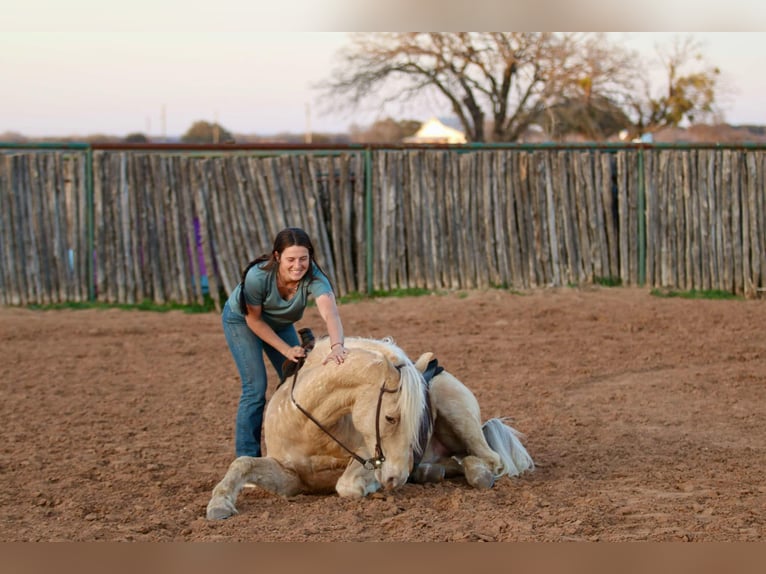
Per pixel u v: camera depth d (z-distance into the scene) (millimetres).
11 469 7512
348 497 6383
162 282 16609
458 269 17328
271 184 16578
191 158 16500
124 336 14312
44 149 17047
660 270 17625
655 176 17516
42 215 16391
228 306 6941
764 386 10789
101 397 10508
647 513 6148
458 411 6938
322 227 16859
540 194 17359
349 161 17000
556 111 33344
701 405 9906
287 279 6504
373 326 14742
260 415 7012
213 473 7492
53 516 6223
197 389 10953
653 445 8266
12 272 16328
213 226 16484
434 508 6223
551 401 10133
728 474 7230
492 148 17516
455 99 33188
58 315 15758
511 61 31688
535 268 17422
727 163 17453
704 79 33688
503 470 7059
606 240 17703
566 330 14461
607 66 32625
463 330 14445
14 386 11031
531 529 5699
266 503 6410
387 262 17156
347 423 6320
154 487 6938
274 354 7191
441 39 32250
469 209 17250
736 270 17516
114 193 16422
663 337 13836
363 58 32906
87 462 7777
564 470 7410
